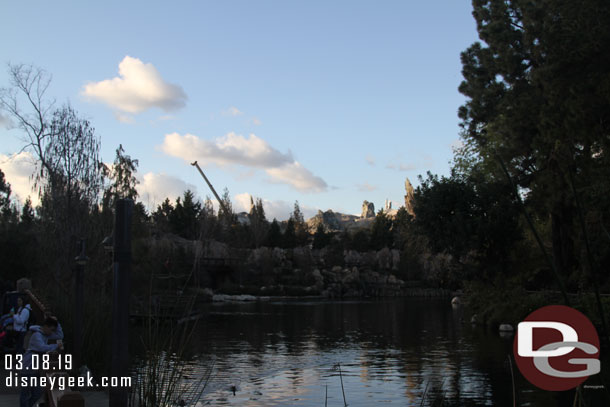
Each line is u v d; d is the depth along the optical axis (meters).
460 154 42.09
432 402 13.48
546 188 29.31
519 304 33.09
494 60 34.59
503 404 13.11
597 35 25.33
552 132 28.03
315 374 17.86
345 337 30.22
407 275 114.25
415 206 35.88
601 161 28.23
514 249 35.16
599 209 25.53
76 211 30.50
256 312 54.12
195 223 96.00
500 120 33.44
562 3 27.67
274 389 15.27
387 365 19.69
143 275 42.34
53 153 30.89
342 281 107.75
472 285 39.19
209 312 53.28
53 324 9.50
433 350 23.75
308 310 57.66
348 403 13.48
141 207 63.19
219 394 14.54
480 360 20.41
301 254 113.06
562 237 30.02
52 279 30.31
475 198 33.66
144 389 7.99
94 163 32.03
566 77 27.09
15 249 39.03
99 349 14.55
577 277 29.75
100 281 27.73
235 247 99.38
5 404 10.13
